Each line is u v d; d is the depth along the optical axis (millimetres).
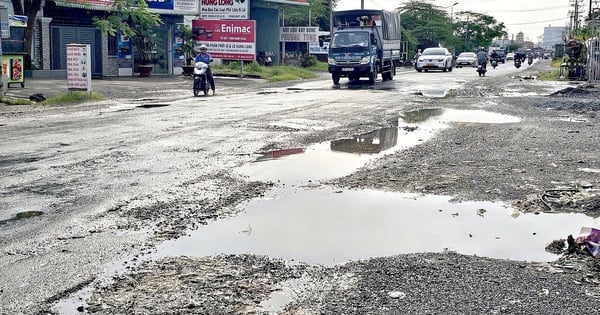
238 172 8383
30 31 27609
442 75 39375
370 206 6781
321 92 23625
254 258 5070
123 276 4633
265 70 36719
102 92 21766
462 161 9227
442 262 4988
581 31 46688
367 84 29281
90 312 4012
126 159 9141
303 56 51531
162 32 35250
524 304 4141
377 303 4168
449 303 4160
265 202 6895
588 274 4719
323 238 5652
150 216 6230
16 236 5562
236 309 4066
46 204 6625
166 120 13883
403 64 59344
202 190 7340
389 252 5285
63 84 24141
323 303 4172
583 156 9672
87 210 6402
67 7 30078
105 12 31797
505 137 11695
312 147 10531
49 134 11523
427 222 6211
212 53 32875
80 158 9156
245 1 32969
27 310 4059
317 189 7527
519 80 32531
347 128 12922
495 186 7648
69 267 4820
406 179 8031
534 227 6086
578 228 6062
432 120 14477
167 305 4121
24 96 19266
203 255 5133
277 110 16359
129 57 33219
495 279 4605
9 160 8938
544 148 10414
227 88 25875
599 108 17156
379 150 10258
